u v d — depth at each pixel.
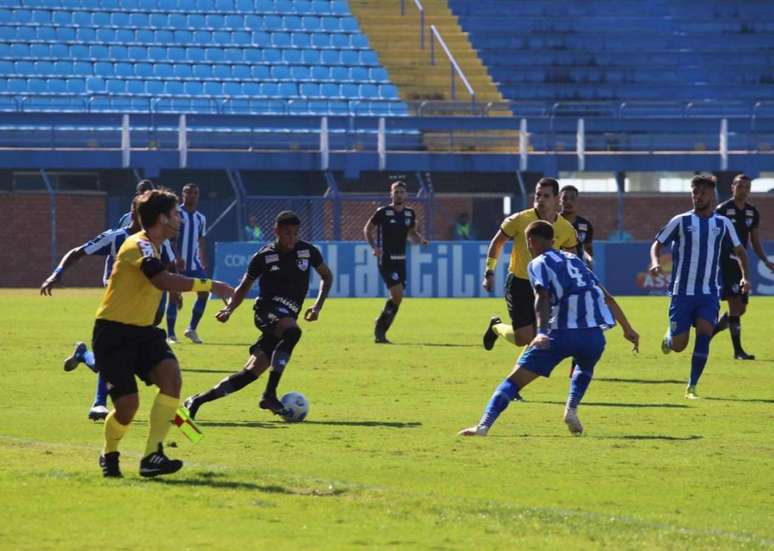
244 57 117.06
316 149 104.50
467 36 123.31
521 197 105.69
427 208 98.12
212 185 103.00
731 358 48.09
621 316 28.12
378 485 21.52
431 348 51.00
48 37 114.50
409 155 100.88
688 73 122.38
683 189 116.50
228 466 23.03
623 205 108.50
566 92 119.75
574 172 110.38
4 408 31.73
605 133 109.62
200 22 119.62
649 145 108.69
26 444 25.33
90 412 29.12
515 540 17.12
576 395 27.94
